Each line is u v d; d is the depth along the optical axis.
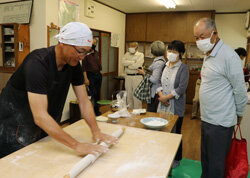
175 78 2.29
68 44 1.07
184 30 5.61
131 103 4.57
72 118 3.83
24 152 1.09
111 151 1.13
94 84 4.29
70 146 1.07
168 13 5.69
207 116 1.71
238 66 1.52
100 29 4.90
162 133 1.40
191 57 5.82
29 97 1.08
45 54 1.15
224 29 5.70
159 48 2.62
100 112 4.61
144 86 2.62
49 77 1.18
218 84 1.61
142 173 0.93
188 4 4.82
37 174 0.90
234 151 1.67
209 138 1.70
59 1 3.58
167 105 2.35
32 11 3.43
